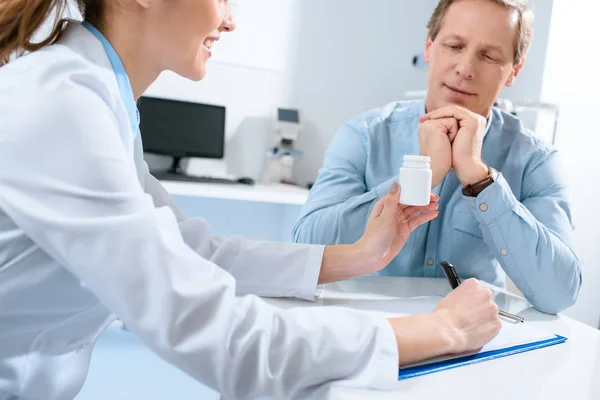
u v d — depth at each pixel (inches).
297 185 126.4
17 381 27.5
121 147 22.2
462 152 46.3
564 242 47.7
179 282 21.0
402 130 56.6
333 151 58.2
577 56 114.0
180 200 126.2
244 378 21.7
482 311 28.7
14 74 22.2
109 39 26.9
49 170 20.3
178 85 121.6
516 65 51.7
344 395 22.5
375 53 136.6
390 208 36.2
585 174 118.1
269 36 127.3
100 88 23.1
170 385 81.4
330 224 50.4
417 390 23.6
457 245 53.0
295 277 37.0
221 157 123.4
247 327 22.1
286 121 125.8
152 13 26.2
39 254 24.3
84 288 26.6
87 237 20.3
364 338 23.8
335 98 135.2
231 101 126.5
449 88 50.4
